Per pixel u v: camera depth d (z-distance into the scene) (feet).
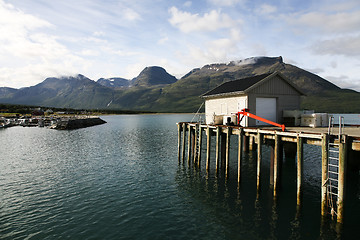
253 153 100.01
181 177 70.18
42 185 65.05
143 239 38.52
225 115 71.92
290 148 85.25
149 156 102.73
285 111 71.87
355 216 43.80
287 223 42.16
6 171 79.15
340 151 37.14
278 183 52.29
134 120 424.05
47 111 488.85
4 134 195.62
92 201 53.98
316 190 57.26
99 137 172.55
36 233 40.52
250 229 40.75
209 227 41.91
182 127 86.74
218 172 69.62
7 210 49.42
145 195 57.26
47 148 125.18
